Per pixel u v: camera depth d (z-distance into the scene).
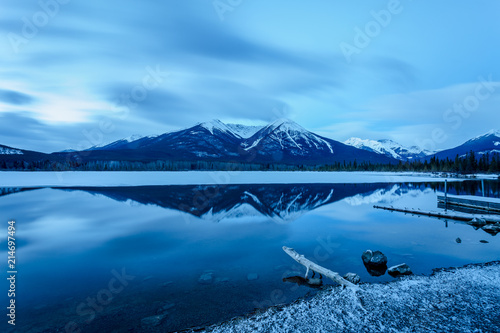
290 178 88.75
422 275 11.39
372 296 9.52
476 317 8.02
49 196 42.56
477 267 12.10
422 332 7.37
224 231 20.45
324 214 27.41
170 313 8.65
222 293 9.97
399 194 45.75
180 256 14.50
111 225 22.92
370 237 18.00
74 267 13.02
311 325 7.86
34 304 9.34
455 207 30.59
